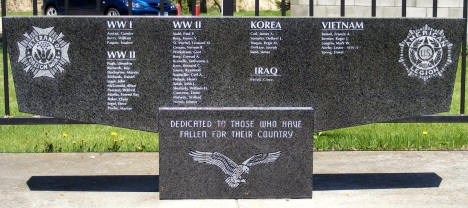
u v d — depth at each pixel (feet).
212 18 13.50
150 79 13.61
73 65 13.58
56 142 20.29
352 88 13.88
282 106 13.78
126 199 13.85
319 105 13.84
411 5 42.22
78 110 13.69
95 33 13.50
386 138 20.40
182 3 78.23
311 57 13.73
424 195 14.21
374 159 17.93
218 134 13.32
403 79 13.98
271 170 13.48
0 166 16.93
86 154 18.56
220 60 13.60
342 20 13.70
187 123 13.26
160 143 13.33
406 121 14.97
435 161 17.63
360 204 13.48
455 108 25.39
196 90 13.66
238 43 13.57
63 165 17.15
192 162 13.39
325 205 13.33
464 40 15.38
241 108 13.33
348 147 19.56
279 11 88.74
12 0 92.17
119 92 13.65
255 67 13.65
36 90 13.64
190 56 13.57
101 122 13.71
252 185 13.52
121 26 13.48
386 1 42.06
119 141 20.45
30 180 15.48
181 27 13.51
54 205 13.42
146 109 13.67
